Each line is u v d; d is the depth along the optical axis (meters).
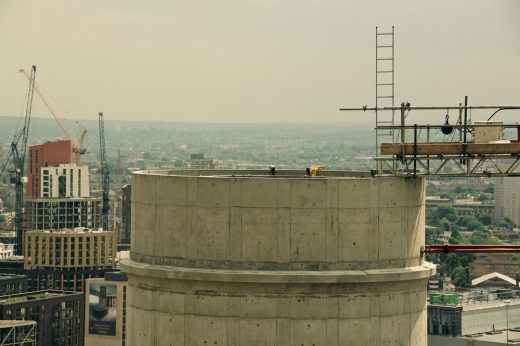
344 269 50.59
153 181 51.81
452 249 55.34
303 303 50.22
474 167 54.09
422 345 52.25
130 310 52.50
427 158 53.75
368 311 50.78
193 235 50.97
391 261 51.44
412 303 51.66
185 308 50.88
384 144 53.94
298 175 60.31
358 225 50.75
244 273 50.00
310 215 50.31
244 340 50.31
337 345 50.44
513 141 54.22
